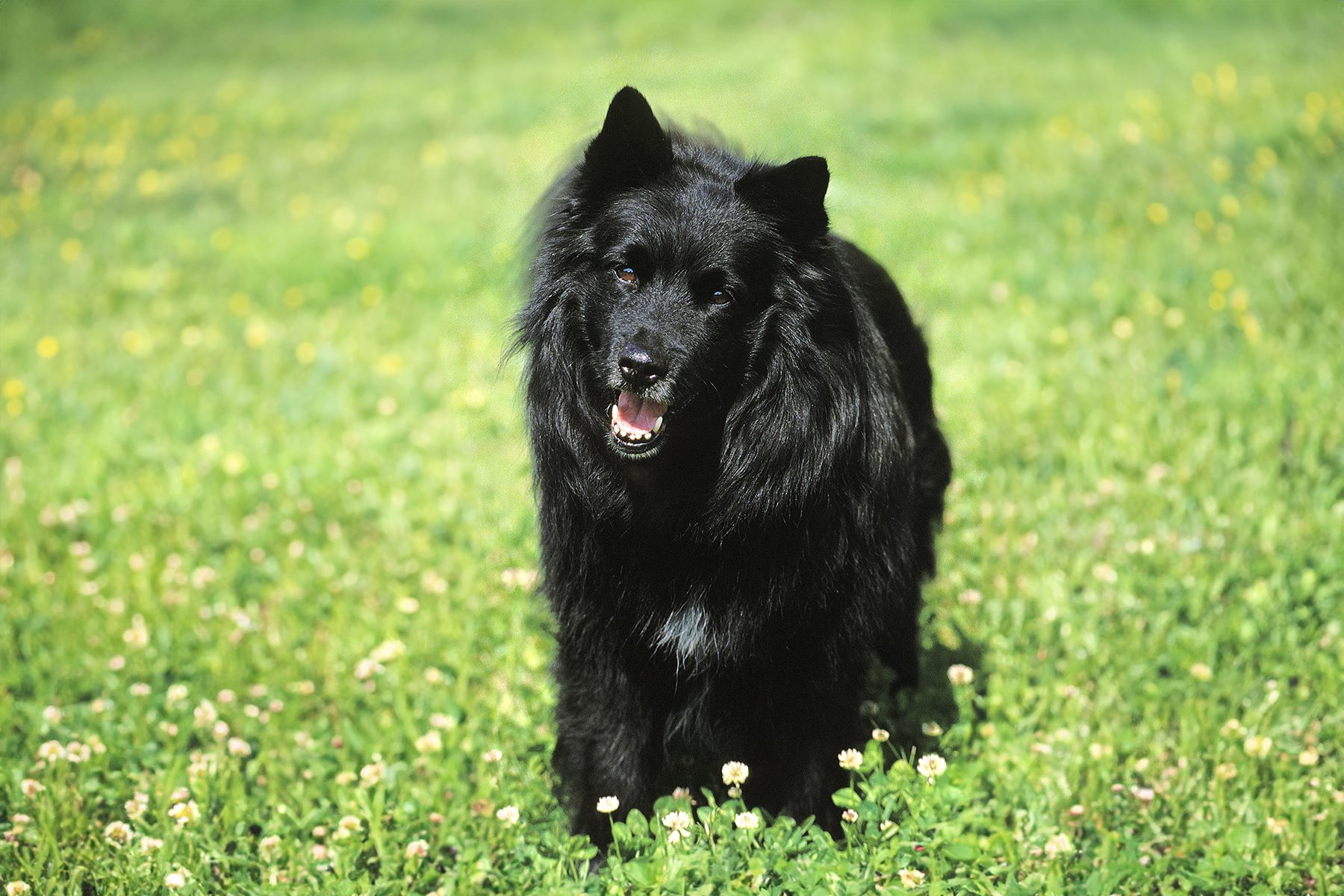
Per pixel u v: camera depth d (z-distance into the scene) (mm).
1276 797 5285
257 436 9578
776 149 14133
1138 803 5328
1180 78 18375
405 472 8875
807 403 4672
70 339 12078
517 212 14273
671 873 4531
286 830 5152
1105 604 6820
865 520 4832
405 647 6742
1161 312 10555
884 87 19156
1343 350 9336
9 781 5539
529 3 28875
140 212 16484
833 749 5074
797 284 4676
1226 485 7809
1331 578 6855
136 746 5840
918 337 5914
